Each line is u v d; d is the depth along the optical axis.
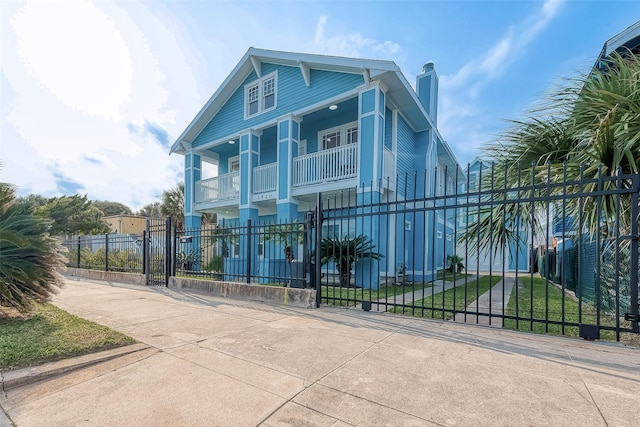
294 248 11.21
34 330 3.76
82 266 11.62
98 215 24.77
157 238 8.87
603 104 3.59
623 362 2.89
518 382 2.49
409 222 11.95
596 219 3.67
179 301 6.17
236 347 3.36
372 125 8.95
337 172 9.73
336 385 2.46
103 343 3.27
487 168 4.91
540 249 13.36
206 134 14.40
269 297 6.01
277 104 11.79
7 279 4.32
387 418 1.99
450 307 5.80
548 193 3.71
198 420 1.98
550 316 4.95
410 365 2.85
